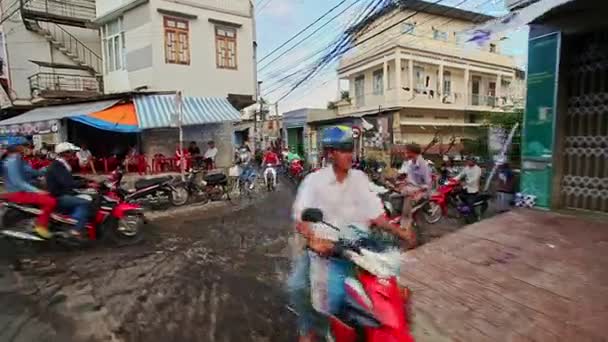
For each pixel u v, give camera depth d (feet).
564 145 19.54
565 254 14.20
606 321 10.11
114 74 55.72
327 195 9.82
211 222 28.30
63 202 21.09
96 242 22.04
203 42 53.21
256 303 13.62
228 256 19.57
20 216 21.97
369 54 80.89
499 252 15.17
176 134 49.42
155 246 21.63
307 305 9.77
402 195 24.02
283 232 24.88
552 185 19.51
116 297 14.24
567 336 9.78
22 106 59.21
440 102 78.64
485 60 84.17
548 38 19.35
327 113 86.84
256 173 46.42
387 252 8.81
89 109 42.14
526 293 12.02
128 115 41.45
